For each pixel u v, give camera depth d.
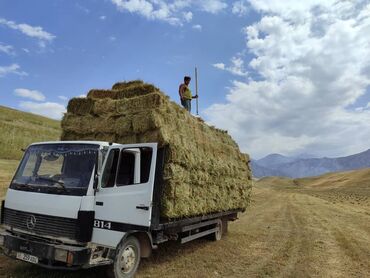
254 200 35.75
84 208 6.16
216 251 10.20
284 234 14.34
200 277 7.58
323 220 19.78
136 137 7.94
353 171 157.88
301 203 34.59
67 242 6.12
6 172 19.38
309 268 9.12
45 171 6.84
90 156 6.59
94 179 6.39
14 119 48.03
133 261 6.96
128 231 6.72
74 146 6.85
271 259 9.83
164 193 7.52
